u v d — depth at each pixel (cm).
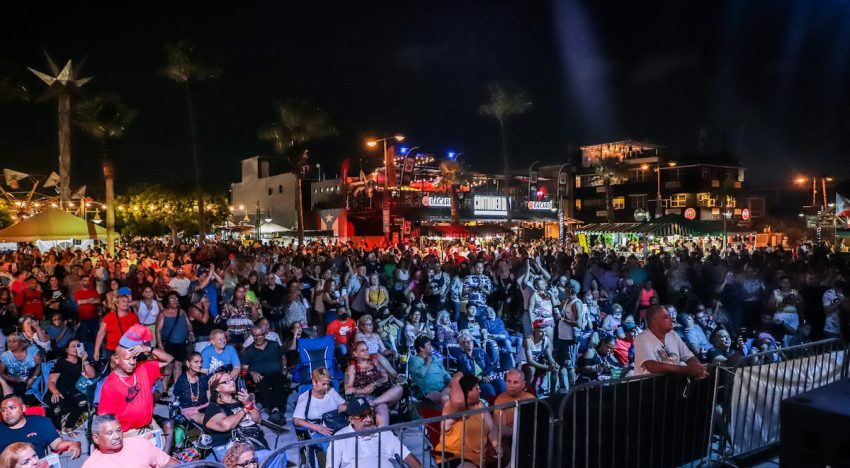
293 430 723
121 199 5634
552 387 892
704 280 1594
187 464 361
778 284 1186
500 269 1656
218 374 584
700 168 6025
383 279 1777
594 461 470
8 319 1050
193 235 5775
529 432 458
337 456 498
